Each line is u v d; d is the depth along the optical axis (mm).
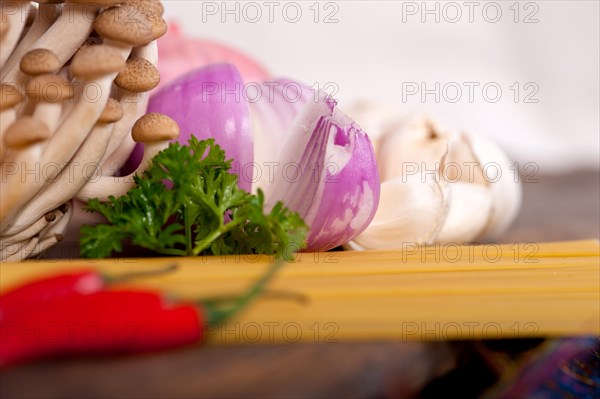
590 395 275
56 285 274
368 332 277
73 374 259
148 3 340
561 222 479
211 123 346
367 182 343
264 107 354
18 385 253
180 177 320
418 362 270
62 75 329
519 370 276
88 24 322
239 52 503
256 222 318
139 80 326
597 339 291
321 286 299
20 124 307
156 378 258
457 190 405
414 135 417
